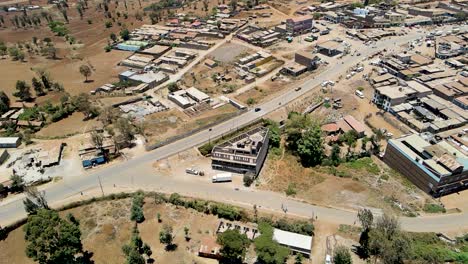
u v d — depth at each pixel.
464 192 138.25
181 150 163.00
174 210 130.38
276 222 121.88
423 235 117.12
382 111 193.00
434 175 132.50
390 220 110.62
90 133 175.50
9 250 117.31
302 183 143.25
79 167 153.12
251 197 135.75
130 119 185.75
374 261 108.69
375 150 161.50
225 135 169.62
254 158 143.12
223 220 126.00
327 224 122.81
